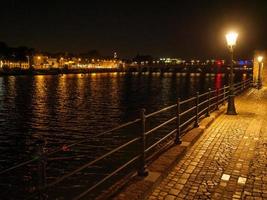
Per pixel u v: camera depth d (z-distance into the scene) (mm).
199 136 11477
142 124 6957
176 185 6875
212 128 13453
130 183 6484
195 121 12922
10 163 20656
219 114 17234
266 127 13898
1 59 157000
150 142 23000
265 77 44531
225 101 22516
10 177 15977
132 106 51469
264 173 7727
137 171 7098
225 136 11875
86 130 31359
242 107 21234
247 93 32125
